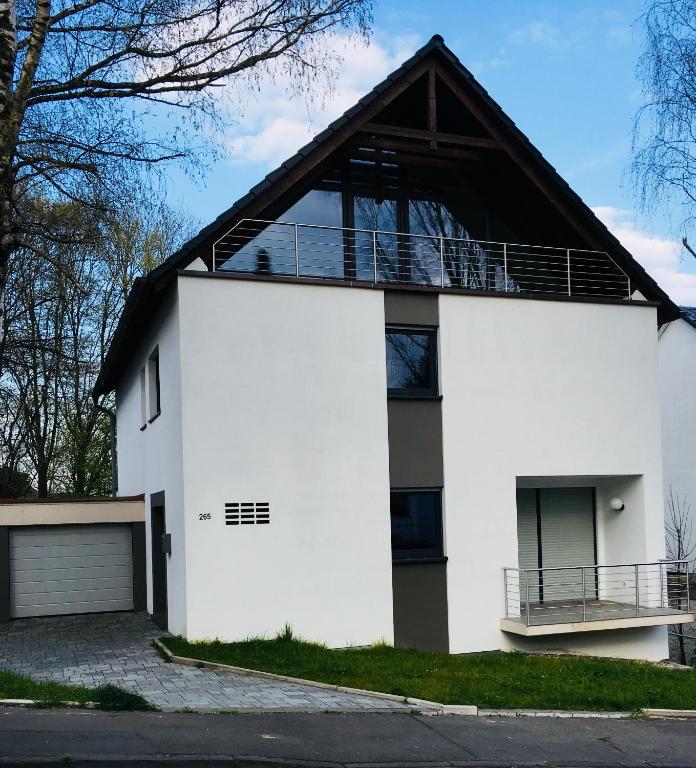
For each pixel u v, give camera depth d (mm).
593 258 16719
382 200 15594
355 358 14117
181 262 13344
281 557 13242
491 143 15586
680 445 27766
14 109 10547
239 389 13305
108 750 7008
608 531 16984
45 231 13602
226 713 8703
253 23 12156
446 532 14469
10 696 8734
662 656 15906
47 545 17703
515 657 13500
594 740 8711
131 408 20172
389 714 9219
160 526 16391
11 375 27984
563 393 15672
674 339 28172
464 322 15016
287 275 13992
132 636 14195
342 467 13812
